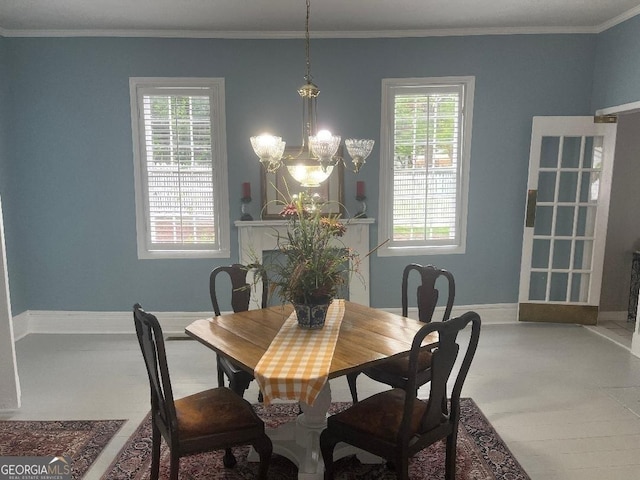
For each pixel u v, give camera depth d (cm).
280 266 248
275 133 435
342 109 435
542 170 434
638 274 454
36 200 436
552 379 339
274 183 436
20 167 431
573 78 436
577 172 439
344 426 204
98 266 447
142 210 441
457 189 453
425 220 455
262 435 206
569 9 379
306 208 240
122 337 436
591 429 274
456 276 461
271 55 426
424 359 258
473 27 421
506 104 438
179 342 422
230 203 441
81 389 329
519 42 430
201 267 449
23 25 402
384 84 432
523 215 455
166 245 450
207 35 420
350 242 445
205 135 435
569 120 424
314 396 185
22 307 443
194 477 235
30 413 295
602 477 231
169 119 432
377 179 443
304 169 237
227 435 199
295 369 193
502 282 465
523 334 432
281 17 385
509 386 328
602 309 475
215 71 426
